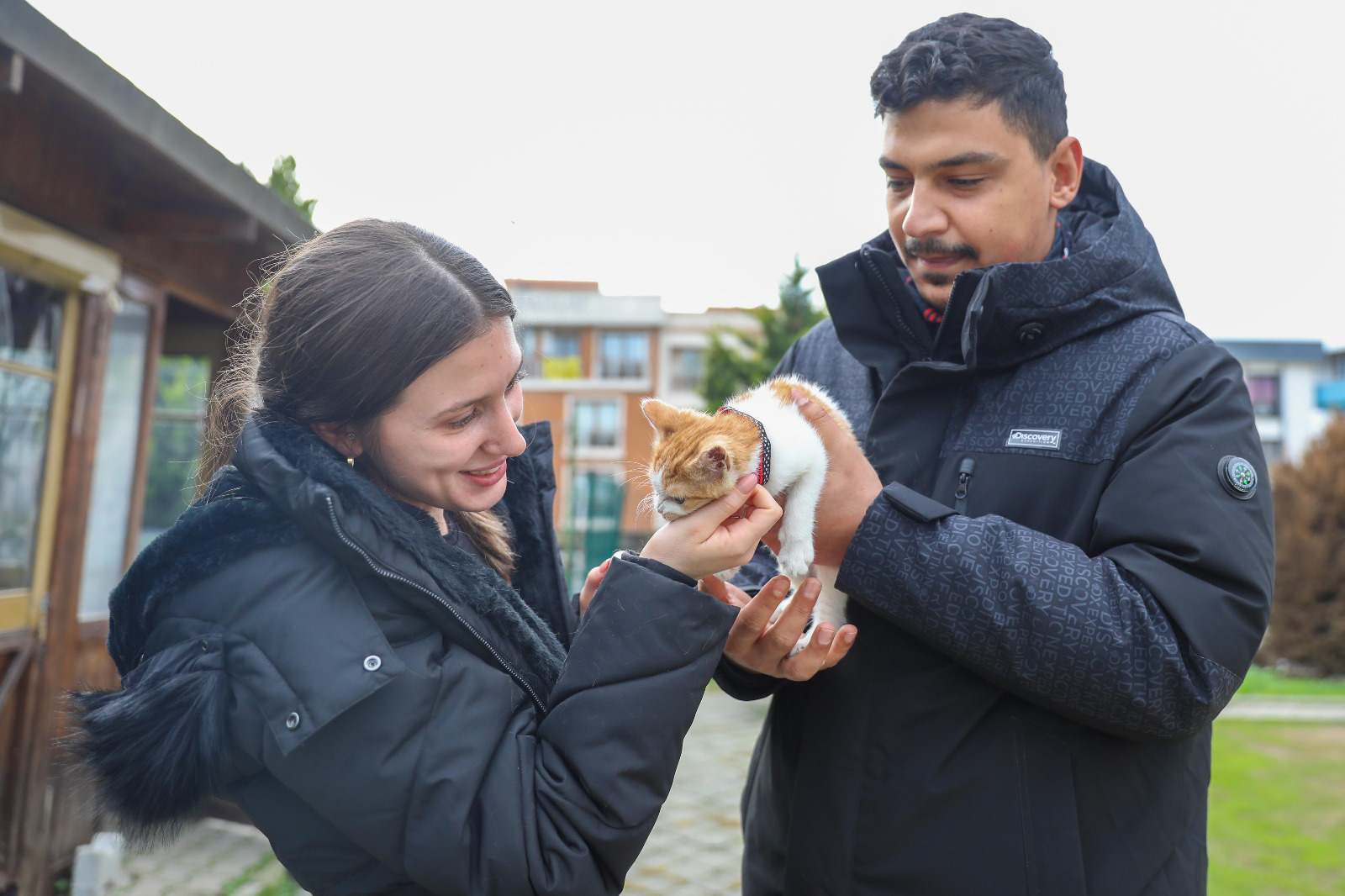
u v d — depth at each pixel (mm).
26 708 3623
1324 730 7840
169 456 5289
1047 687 1245
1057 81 1597
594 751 1183
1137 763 1349
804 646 1378
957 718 1384
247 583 1202
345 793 1116
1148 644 1203
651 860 4582
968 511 1480
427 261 1302
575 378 28031
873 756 1434
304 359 1278
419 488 1349
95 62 2742
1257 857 4434
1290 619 12070
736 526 1354
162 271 4410
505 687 1249
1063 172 1673
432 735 1148
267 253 4984
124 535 4340
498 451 1366
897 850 1381
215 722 1133
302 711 1108
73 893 3607
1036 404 1488
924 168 1567
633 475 2154
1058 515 1420
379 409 1276
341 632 1154
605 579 1292
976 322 1441
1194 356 1404
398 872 1161
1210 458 1309
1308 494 12320
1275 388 27359
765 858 1630
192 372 5316
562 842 1148
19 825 3596
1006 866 1316
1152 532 1281
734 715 8148
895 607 1329
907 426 1618
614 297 27938
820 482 1570
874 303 1747
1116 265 1502
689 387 28078
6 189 3244
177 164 3283
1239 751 6938
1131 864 1316
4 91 2592
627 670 1219
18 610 3598
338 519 1172
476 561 1344
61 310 3736
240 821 4863
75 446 3795
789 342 13234
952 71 1497
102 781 1139
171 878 4066
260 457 1262
